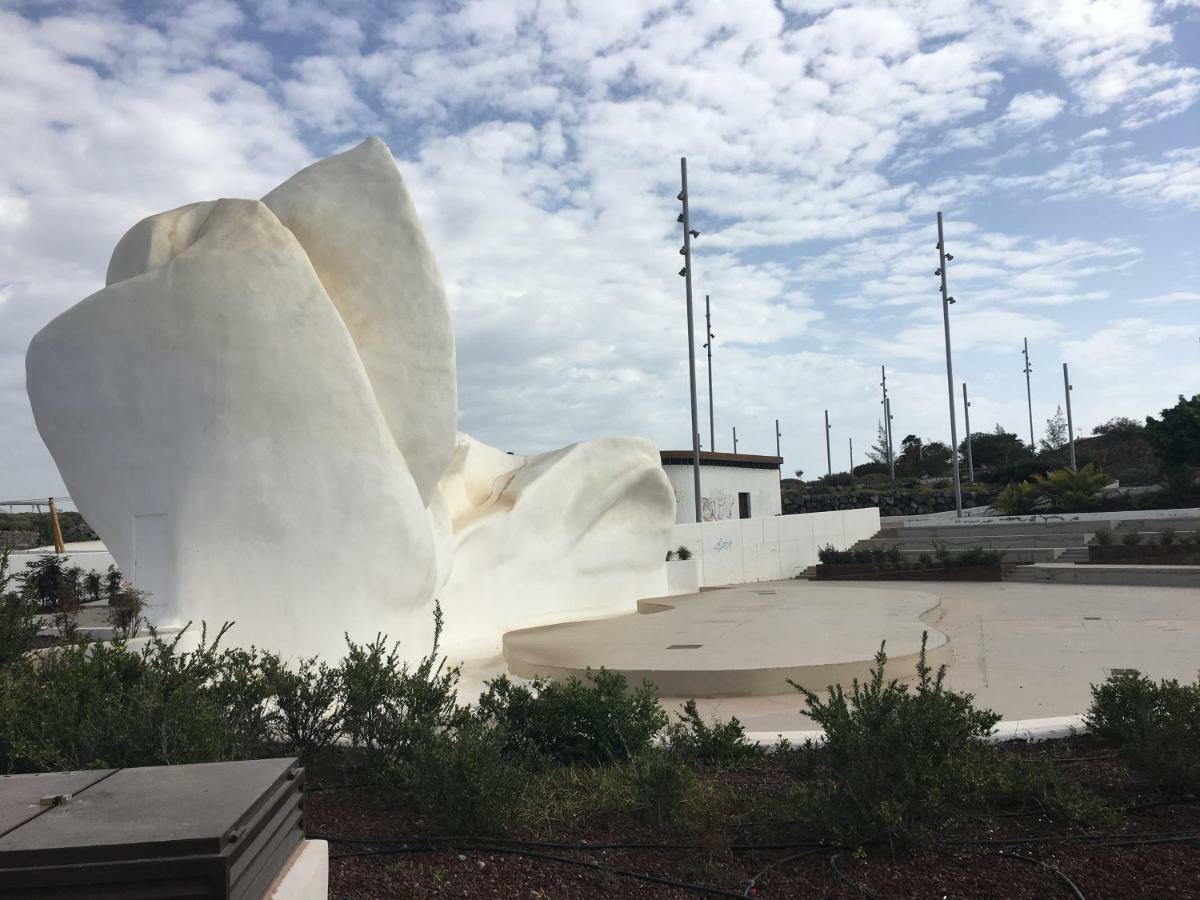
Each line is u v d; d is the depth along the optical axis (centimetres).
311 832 491
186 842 271
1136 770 554
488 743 522
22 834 278
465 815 480
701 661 965
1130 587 1859
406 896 413
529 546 1557
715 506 3072
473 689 1038
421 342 1030
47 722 476
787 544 2620
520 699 638
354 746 599
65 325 920
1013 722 672
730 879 432
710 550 2359
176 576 872
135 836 274
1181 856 445
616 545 1761
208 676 612
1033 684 895
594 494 1698
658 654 1041
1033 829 483
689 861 456
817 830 483
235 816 292
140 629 837
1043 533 2747
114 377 905
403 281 1020
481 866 449
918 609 1420
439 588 1248
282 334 907
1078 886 415
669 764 529
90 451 916
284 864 329
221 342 891
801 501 4156
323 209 1001
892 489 4500
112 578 1666
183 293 895
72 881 264
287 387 906
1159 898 402
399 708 595
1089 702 808
